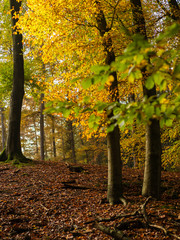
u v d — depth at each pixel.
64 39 6.89
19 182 8.99
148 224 5.01
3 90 15.35
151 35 7.19
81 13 6.75
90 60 7.00
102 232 4.97
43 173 10.29
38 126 32.94
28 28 6.71
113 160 6.89
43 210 6.35
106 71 1.73
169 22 7.03
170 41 5.61
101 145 24.11
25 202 6.92
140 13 7.09
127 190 8.55
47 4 6.11
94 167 12.41
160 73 1.66
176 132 8.94
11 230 5.13
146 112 1.84
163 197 7.67
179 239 4.40
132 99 11.61
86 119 5.73
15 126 12.46
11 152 12.20
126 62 1.64
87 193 7.93
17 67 12.73
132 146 12.56
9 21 15.99
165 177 10.83
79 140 31.09
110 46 6.41
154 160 7.15
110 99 6.59
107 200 6.93
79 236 4.91
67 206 6.69
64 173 10.48
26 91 16.22
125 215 5.51
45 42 6.89
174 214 5.54
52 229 5.30
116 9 6.86
